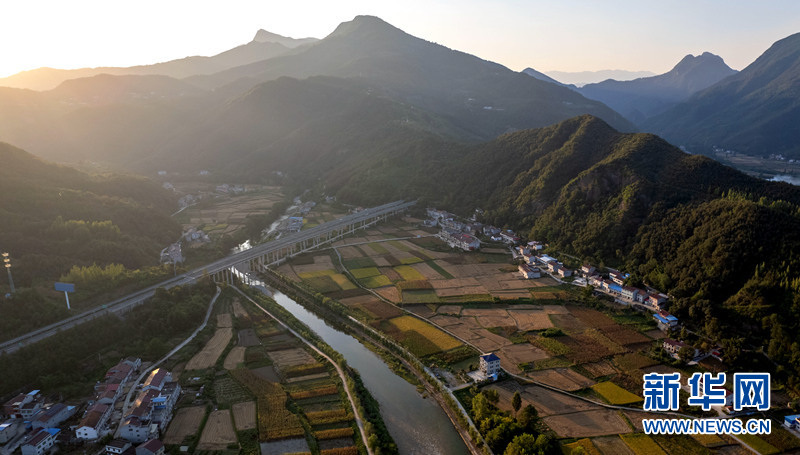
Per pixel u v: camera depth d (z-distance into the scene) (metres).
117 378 137.75
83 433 115.50
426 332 176.12
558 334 172.12
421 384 145.38
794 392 134.25
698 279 182.25
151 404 123.12
